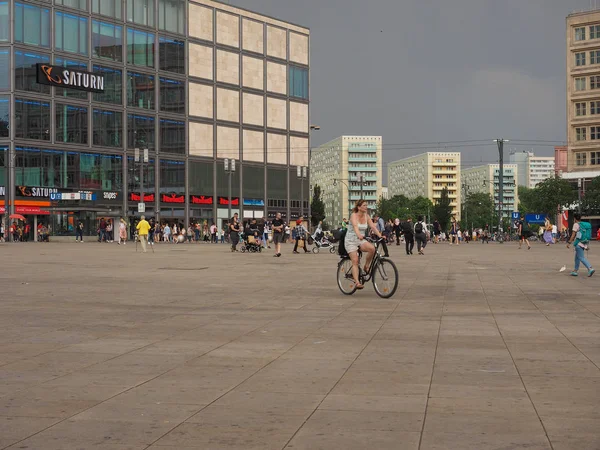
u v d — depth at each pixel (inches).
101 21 2842.0
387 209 7691.9
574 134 3651.6
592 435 181.5
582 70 3614.7
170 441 177.9
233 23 3329.2
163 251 1553.9
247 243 1508.4
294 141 3602.4
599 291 586.9
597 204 3117.6
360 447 172.1
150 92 3011.8
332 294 565.9
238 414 203.8
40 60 2657.5
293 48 3597.4
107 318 419.8
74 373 262.5
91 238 2613.2
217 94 3265.3
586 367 271.7
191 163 3159.5
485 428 188.2
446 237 3713.1
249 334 357.4
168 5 3075.8
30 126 2628.0
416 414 203.0
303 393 229.6
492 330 369.7
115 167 2893.7
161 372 264.1
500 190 2950.3
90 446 174.1
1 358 293.0
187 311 454.6
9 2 2571.4
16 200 2578.7
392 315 432.8
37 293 571.5
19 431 187.2
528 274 794.8
